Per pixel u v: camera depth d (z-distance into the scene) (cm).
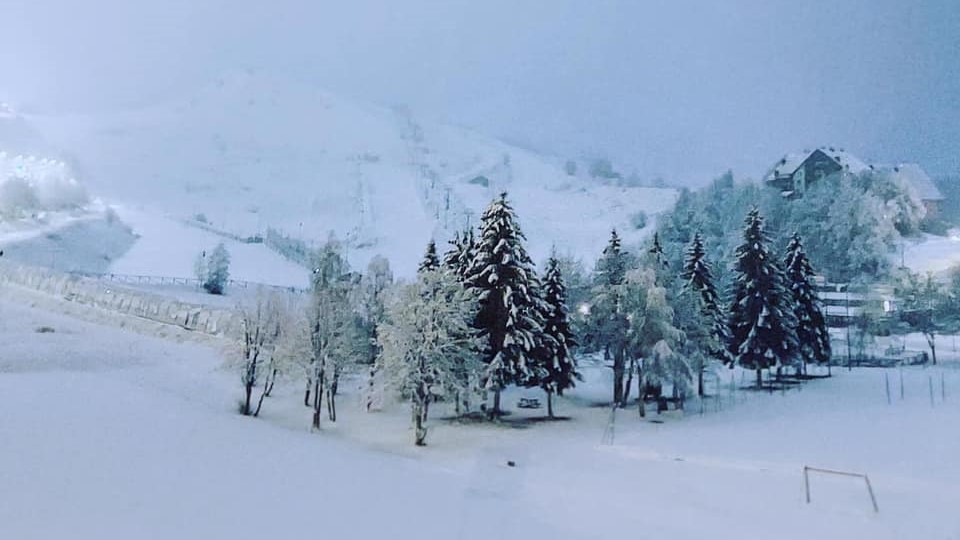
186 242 12975
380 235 17875
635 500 2444
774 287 5469
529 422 4703
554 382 4894
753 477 2908
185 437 2291
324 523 1591
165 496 1619
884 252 10494
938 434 3731
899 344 7212
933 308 7975
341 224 19600
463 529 1709
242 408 4434
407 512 1802
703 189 15738
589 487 2688
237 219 19725
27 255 9519
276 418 4484
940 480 2839
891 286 8581
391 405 4966
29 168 13638
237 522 1504
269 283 10838
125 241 12244
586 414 4969
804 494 2614
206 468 1945
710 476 2941
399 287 5169
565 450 3659
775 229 11531
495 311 4722
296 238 16238
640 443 3878
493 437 4144
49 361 4166
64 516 1393
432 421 4709
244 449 2297
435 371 4241
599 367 6819
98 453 1894
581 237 18000
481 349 4612
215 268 9206
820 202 11719
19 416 2178
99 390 2906
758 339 5431
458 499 2059
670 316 4891
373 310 5912
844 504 2453
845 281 10438
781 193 13538
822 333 5959
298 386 5294
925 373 5909
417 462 2864
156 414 2581
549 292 5122
